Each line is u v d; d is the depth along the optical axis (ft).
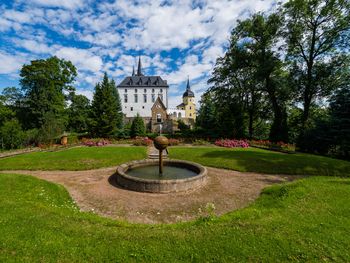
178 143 73.51
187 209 20.11
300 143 61.57
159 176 30.17
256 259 9.97
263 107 93.97
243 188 26.63
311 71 71.46
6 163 39.83
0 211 14.58
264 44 78.33
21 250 10.06
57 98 105.50
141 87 226.79
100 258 9.79
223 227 13.02
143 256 10.05
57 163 40.04
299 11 68.23
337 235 12.20
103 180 30.22
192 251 10.48
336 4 64.03
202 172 29.30
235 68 85.87
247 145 64.64
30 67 99.25
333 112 56.18
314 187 21.52
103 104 94.27
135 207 20.53
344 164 38.01
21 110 107.96
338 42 67.00
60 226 12.66
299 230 12.68
